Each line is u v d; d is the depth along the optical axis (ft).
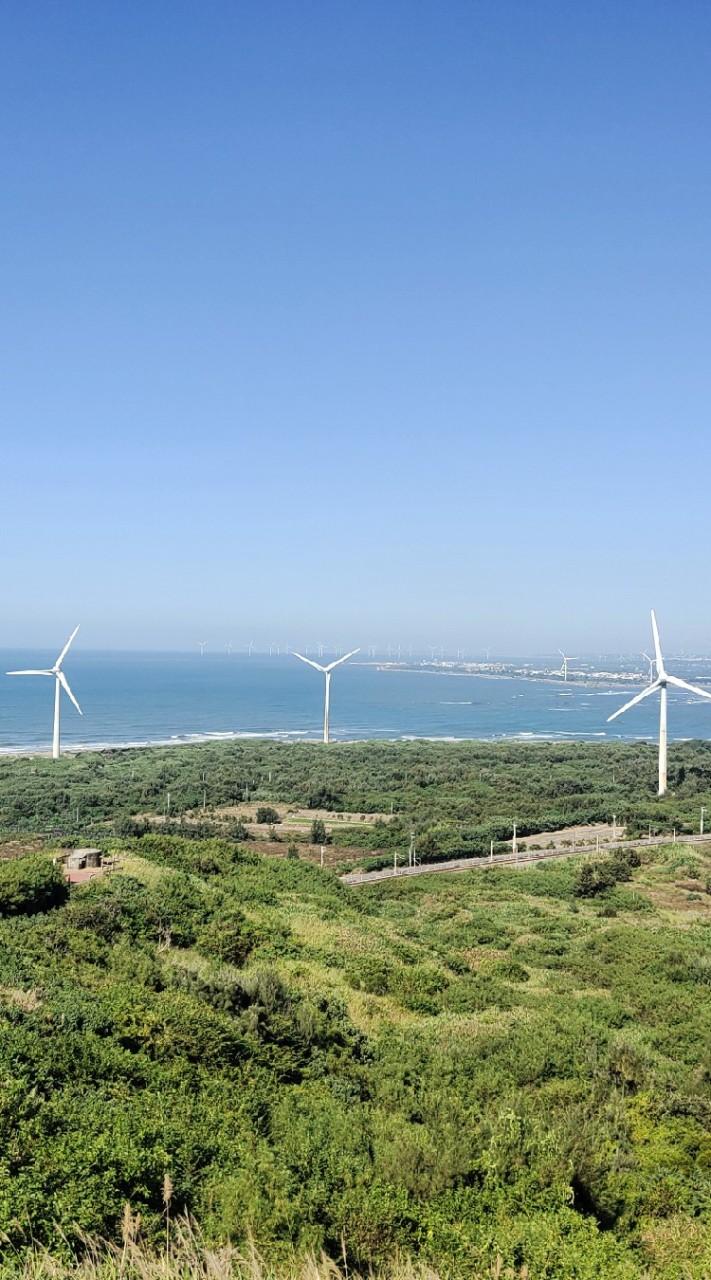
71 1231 37.96
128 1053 72.08
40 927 106.52
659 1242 55.01
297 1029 88.63
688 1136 73.87
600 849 308.81
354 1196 47.60
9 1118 49.39
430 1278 39.99
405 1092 80.84
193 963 109.70
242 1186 47.75
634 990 136.15
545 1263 44.06
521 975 146.30
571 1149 59.72
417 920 192.54
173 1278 32.53
